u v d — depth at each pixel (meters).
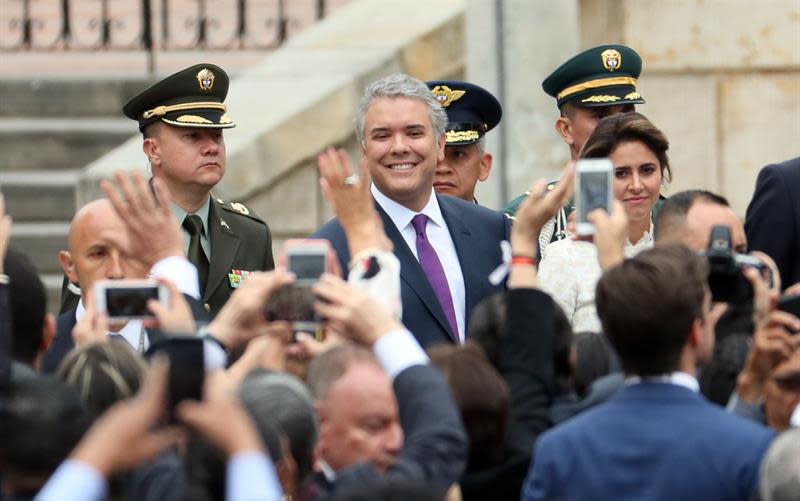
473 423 11.48
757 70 23.53
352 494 8.92
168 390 9.30
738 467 10.78
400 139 16.08
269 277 11.59
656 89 23.53
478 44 22.42
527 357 11.80
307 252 11.80
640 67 19.88
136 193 12.63
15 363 11.62
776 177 17.92
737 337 12.81
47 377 10.21
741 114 23.58
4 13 32.72
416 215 16.23
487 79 22.36
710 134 23.59
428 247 16.17
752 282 12.30
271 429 10.27
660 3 23.41
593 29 23.39
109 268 15.73
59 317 15.95
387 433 11.20
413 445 10.55
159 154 18.48
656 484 10.81
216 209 18.67
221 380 11.27
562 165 22.20
